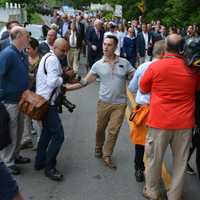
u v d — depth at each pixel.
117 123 7.00
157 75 5.40
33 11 35.03
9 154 6.69
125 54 16.17
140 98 6.30
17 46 6.50
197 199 6.11
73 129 9.23
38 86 6.53
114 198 6.09
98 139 7.39
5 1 29.59
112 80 6.91
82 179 6.67
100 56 15.84
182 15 27.39
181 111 5.41
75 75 6.90
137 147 6.52
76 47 15.66
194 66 5.33
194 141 6.19
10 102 6.53
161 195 6.03
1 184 3.18
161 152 5.55
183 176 5.58
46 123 6.59
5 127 6.41
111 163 7.12
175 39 5.40
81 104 11.68
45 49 7.85
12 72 6.47
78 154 7.67
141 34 16.05
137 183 6.57
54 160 6.64
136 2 44.66
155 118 5.46
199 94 5.79
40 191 6.25
